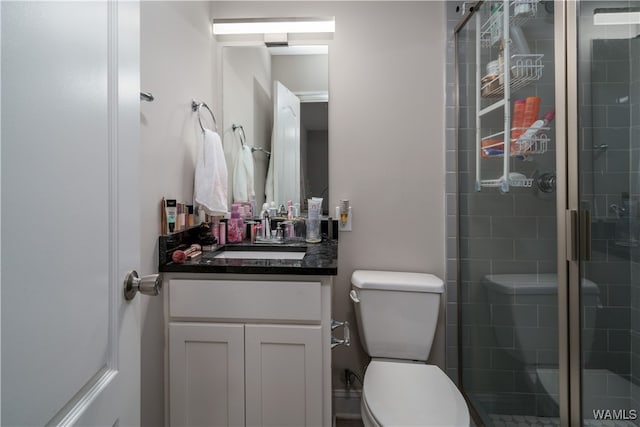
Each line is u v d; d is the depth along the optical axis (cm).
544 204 108
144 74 107
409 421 98
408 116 171
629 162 94
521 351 122
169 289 118
